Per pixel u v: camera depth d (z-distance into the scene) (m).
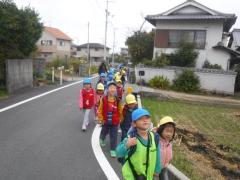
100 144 6.95
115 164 5.77
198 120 13.05
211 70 22.95
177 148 7.71
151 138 3.34
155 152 3.32
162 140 3.69
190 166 6.22
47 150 6.44
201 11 25.98
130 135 3.31
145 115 3.25
